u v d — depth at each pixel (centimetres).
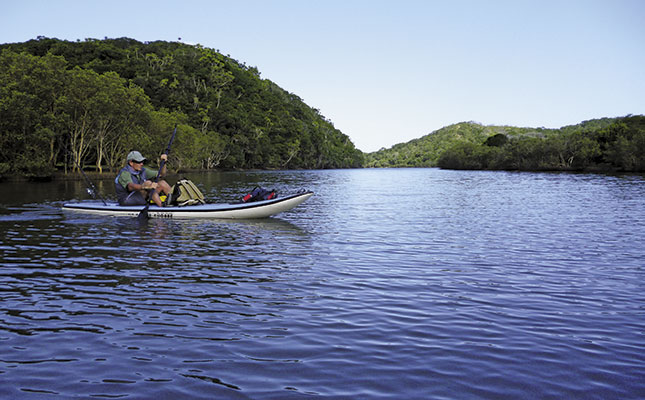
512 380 316
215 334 398
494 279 609
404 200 2062
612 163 7756
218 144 10244
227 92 15800
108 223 1137
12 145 4022
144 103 5512
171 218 1231
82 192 2377
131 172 1295
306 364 339
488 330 415
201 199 1339
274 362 342
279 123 15525
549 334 406
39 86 4131
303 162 15775
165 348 366
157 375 319
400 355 358
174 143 7131
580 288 565
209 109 12225
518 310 476
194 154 8131
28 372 322
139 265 674
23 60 4125
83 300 496
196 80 14738
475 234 1015
